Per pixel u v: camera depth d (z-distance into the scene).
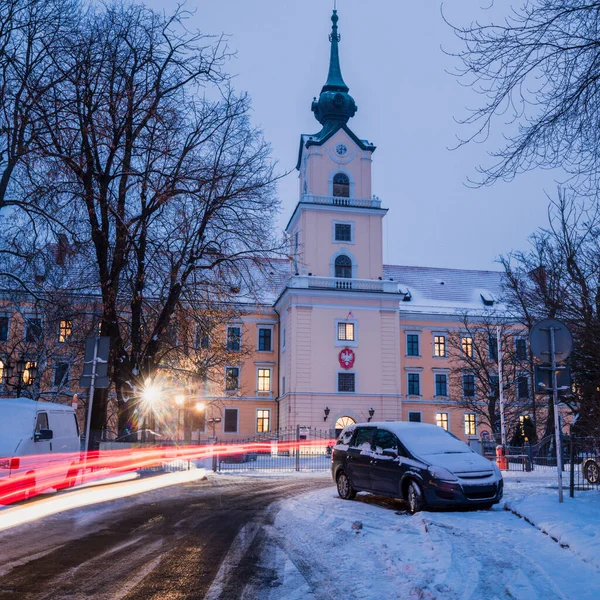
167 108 21.44
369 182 53.09
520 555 7.56
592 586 6.09
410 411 54.19
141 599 5.91
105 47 20.67
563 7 6.54
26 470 13.35
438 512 11.32
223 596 6.05
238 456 33.47
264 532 9.80
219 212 23.70
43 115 17.84
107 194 21.33
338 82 56.16
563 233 15.62
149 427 27.89
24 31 18.45
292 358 48.22
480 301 59.19
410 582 6.48
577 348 13.36
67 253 20.16
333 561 7.64
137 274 22.80
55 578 6.68
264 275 24.53
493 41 6.73
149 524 10.52
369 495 15.00
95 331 27.59
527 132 7.00
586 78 6.73
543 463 30.66
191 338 25.44
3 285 24.89
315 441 43.81
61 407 16.31
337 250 51.44
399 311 53.78
